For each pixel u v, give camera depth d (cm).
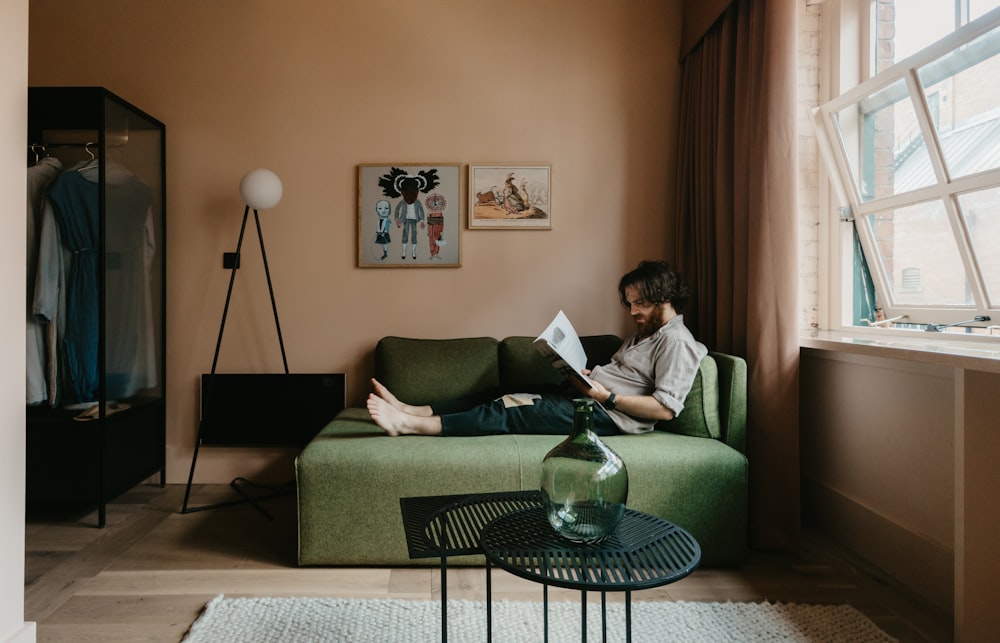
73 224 239
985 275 185
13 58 136
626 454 198
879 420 199
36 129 266
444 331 297
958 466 148
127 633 155
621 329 299
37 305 231
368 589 182
